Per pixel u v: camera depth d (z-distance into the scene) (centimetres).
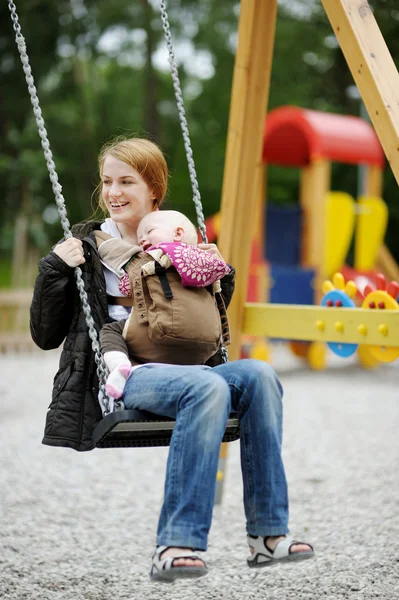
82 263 756
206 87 7250
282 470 712
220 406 670
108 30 6072
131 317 746
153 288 738
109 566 1000
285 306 1116
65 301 763
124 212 804
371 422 1986
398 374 2994
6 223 7350
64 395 752
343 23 935
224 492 1370
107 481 1426
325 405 2242
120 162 803
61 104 7688
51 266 747
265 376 714
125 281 763
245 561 1017
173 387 680
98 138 8000
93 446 743
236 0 6494
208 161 7844
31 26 4825
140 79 8081
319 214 2867
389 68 922
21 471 1480
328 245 2964
